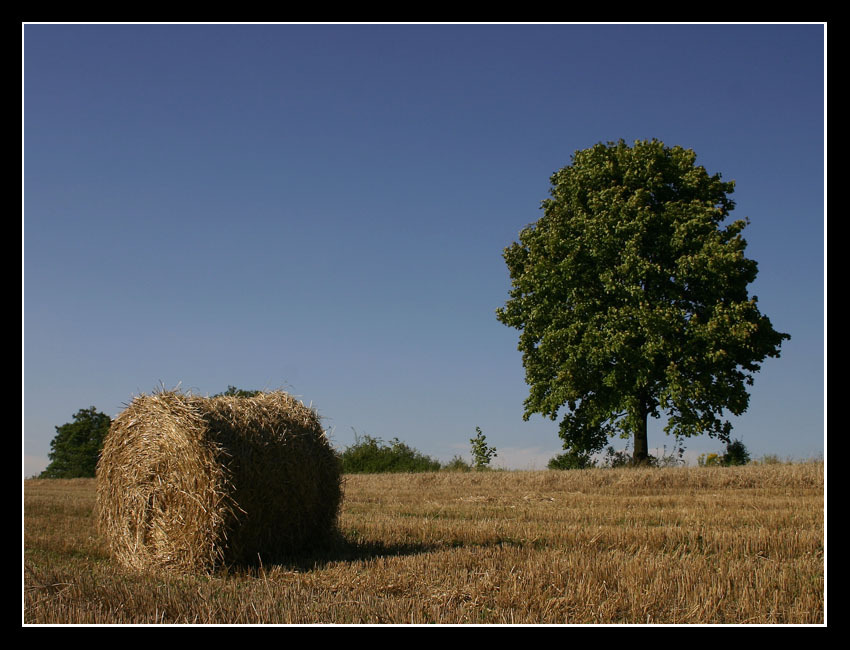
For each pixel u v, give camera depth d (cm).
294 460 1105
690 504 1745
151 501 1093
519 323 3372
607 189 3152
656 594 791
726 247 2981
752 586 829
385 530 1359
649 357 2936
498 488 2409
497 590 829
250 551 1066
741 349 3058
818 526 1291
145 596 795
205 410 1068
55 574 897
